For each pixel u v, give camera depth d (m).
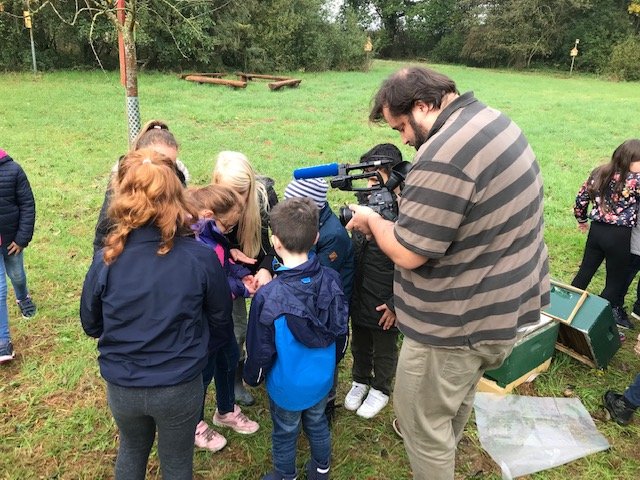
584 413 3.02
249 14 21.50
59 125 9.60
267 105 13.23
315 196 2.60
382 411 3.05
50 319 3.79
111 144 8.58
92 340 3.58
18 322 3.73
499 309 1.88
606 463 2.69
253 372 2.25
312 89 16.89
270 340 2.17
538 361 3.24
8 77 15.22
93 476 2.56
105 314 1.86
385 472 2.65
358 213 2.07
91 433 2.82
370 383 3.13
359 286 2.79
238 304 2.93
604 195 3.69
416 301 1.96
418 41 38.00
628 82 26.81
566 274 4.82
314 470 2.45
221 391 2.76
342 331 2.28
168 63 20.02
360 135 10.32
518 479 2.60
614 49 28.89
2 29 16.39
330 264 2.57
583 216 4.07
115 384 1.88
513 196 1.79
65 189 6.48
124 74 4.67
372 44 26.84
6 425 2.84
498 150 1.75
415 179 1.79
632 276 3.99
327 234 2.57
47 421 2.88
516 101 16.31
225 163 2.59
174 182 1.87
